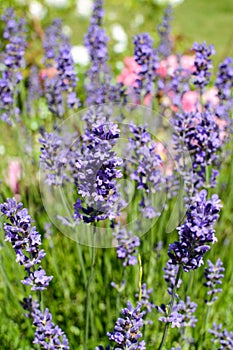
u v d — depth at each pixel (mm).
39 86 5863
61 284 4180
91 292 4207
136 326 2336
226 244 4535
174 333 3775
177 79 4457
